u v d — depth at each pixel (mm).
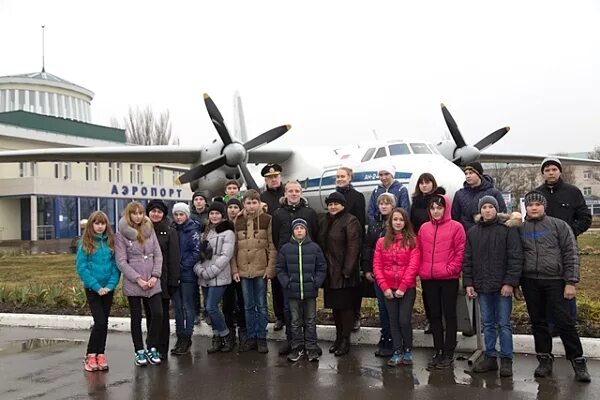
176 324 6516
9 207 32781
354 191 6676
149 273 5953
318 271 5996
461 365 5734
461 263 5617
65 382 5383
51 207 32969
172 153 14781
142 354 5934
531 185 51625
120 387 5211
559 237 5250
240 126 19547
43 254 21688
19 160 15359
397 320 5797
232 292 6703
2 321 8164
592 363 5668
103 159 15406
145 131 46750
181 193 41156
